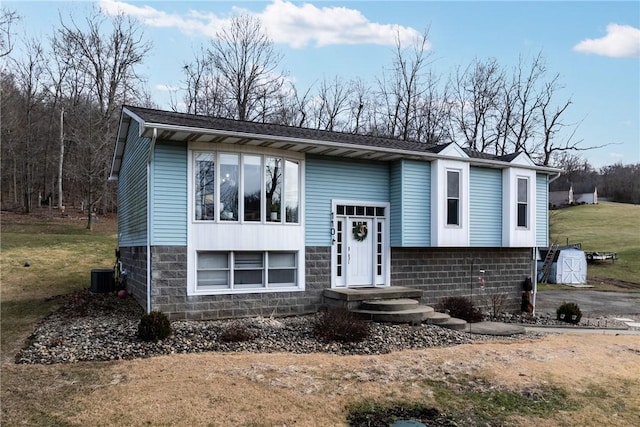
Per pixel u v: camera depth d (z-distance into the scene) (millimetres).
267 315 10961
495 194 14070
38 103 36250
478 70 31328
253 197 10836
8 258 19562
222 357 7535
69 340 8430
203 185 10352
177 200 10070
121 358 7434
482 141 31656
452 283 13523
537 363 7883
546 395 6445
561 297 20453
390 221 12820
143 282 11133
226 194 10555
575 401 6270
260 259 11055
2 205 36344
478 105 31547
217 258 10547
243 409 5520
